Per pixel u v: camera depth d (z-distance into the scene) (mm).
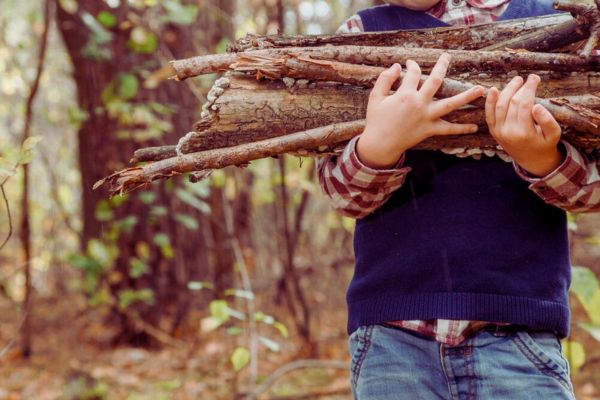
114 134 3859
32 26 4574
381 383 1438
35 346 3875
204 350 3695
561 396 1372
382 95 1291
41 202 5840
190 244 4066
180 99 3879
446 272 1401
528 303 1384
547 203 1406
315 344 3588
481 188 1437
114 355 3734
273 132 1318
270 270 4668
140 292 3617
